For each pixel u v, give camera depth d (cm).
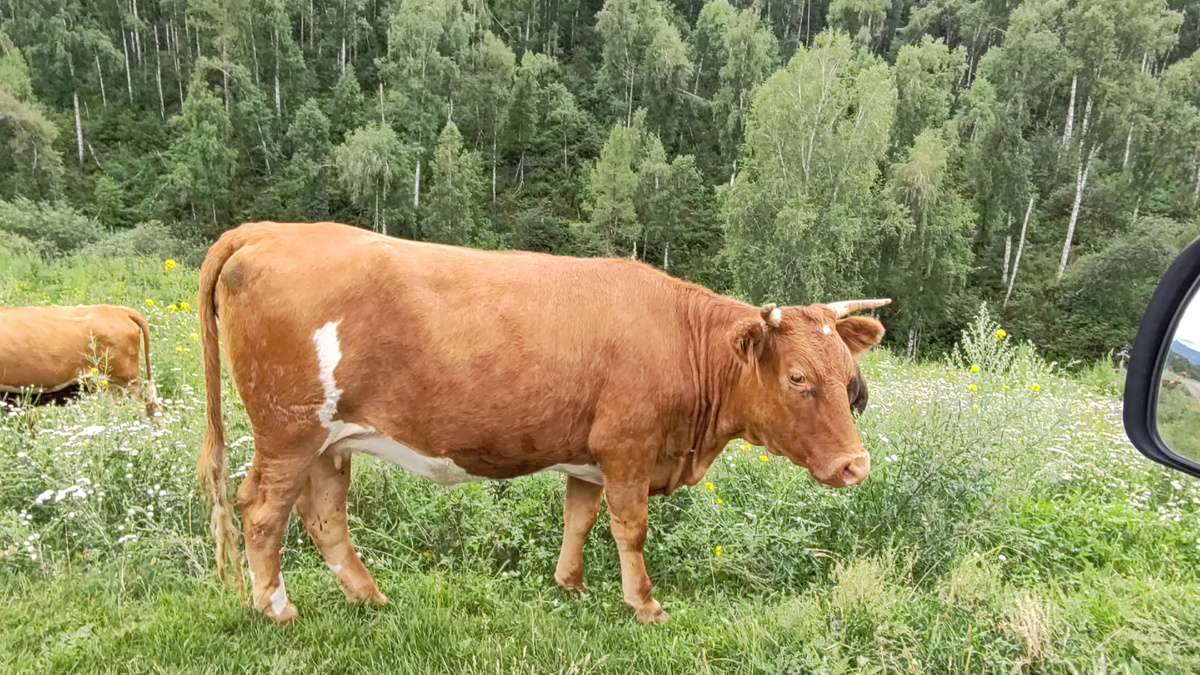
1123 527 499
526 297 369
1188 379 233
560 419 371
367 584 394
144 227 4484
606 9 9075
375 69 9306
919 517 452
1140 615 346
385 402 362
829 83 4047
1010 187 5600
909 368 1355
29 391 634
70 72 7825
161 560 417
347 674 319
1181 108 6003
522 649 334
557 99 9025
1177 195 6181
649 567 467
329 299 352
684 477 423
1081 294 5488
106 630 338
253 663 320
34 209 4356
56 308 690
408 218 6619
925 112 5525
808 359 373
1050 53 5744
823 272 3828
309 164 6912
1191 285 241
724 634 357
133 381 728
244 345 359
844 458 368
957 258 4859
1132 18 5869
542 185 8038
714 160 8369
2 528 409
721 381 398
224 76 7425
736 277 4197
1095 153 6047
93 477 459
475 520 471
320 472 388
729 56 7938
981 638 321
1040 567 442
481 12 9469
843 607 352
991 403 509
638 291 394
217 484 372
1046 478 542
